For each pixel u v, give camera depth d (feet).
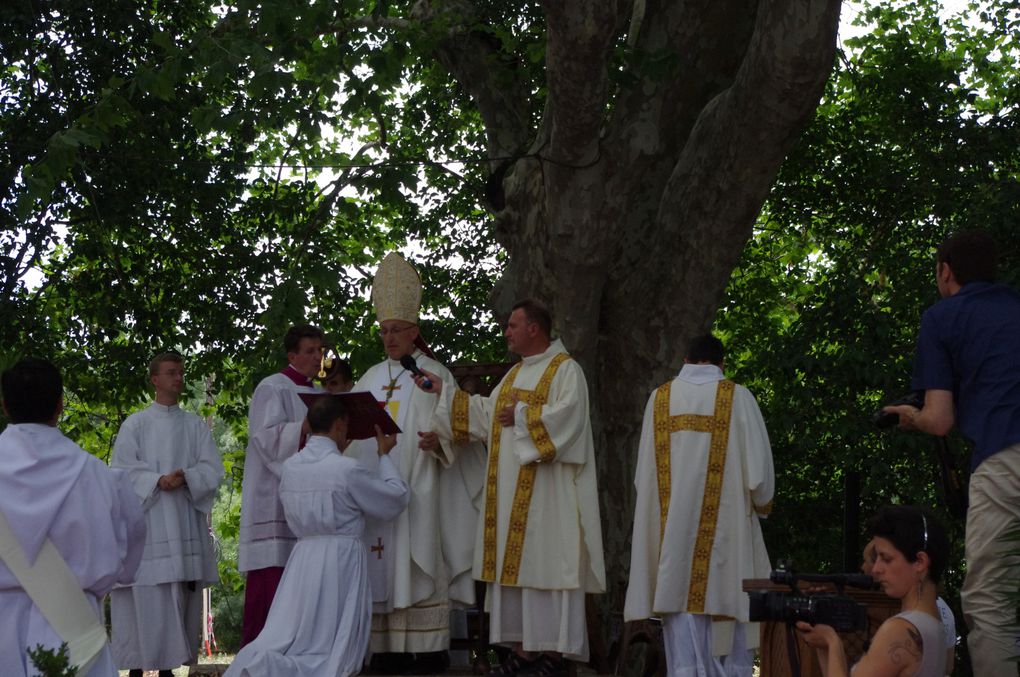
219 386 48.78
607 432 33.91
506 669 22.94
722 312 52.60
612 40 26.55
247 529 24.44
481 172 49.90
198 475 27.17
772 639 20.20
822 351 43.78
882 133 49.16
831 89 52.26
